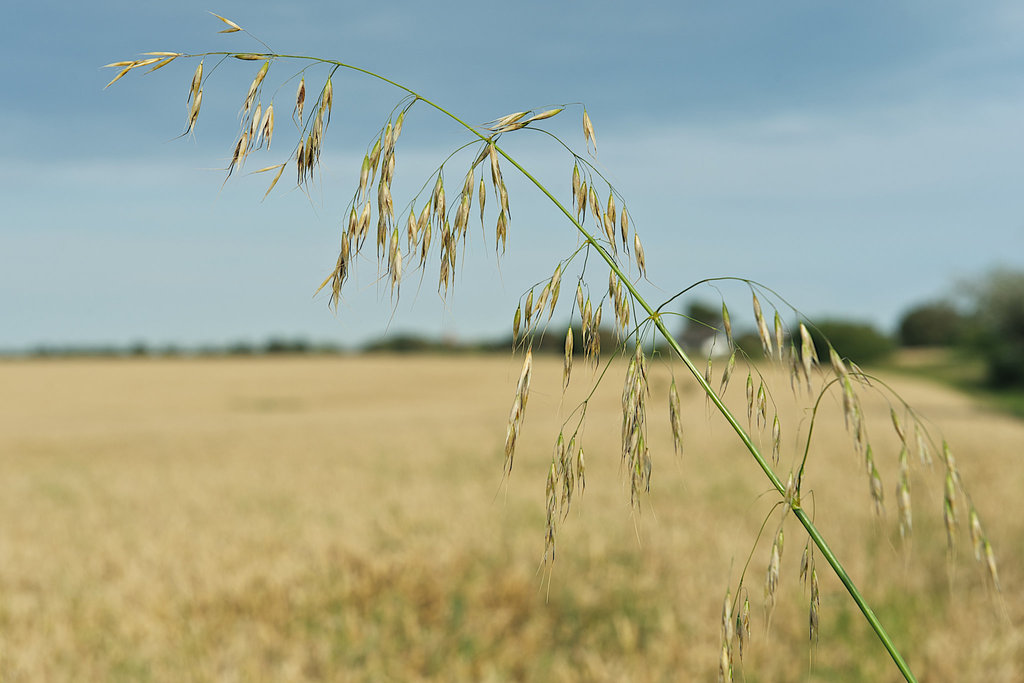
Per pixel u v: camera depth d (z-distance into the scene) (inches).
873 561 205.5
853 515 262.2
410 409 1440.7
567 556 218.8
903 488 44.6
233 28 41.4
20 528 295.4
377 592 191.8
